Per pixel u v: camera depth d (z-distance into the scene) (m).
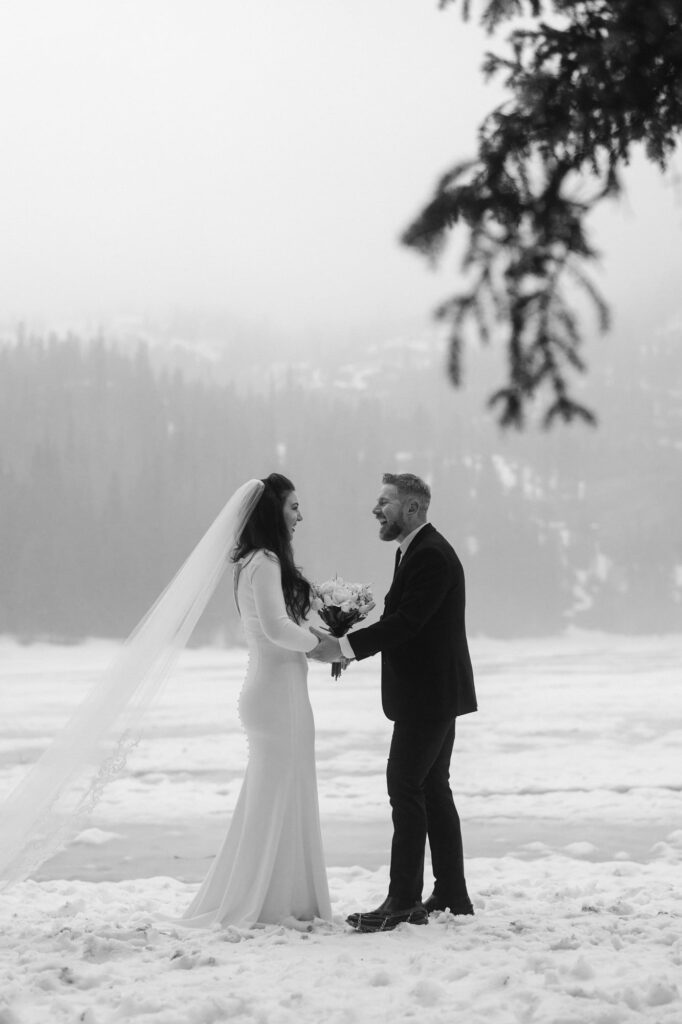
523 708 20.91
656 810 9.40
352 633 5.09
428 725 5.12
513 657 60.56
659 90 3.59
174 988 3.91
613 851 7.70
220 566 5.29
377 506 5.39
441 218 3.80
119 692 5.09
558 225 3.81
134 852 7.76
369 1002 3.74
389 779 5.18
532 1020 3.49
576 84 3.61
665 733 15.95
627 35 3.45
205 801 10.06
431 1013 3.56
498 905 5.66
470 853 7.71
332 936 4.79
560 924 5.00
